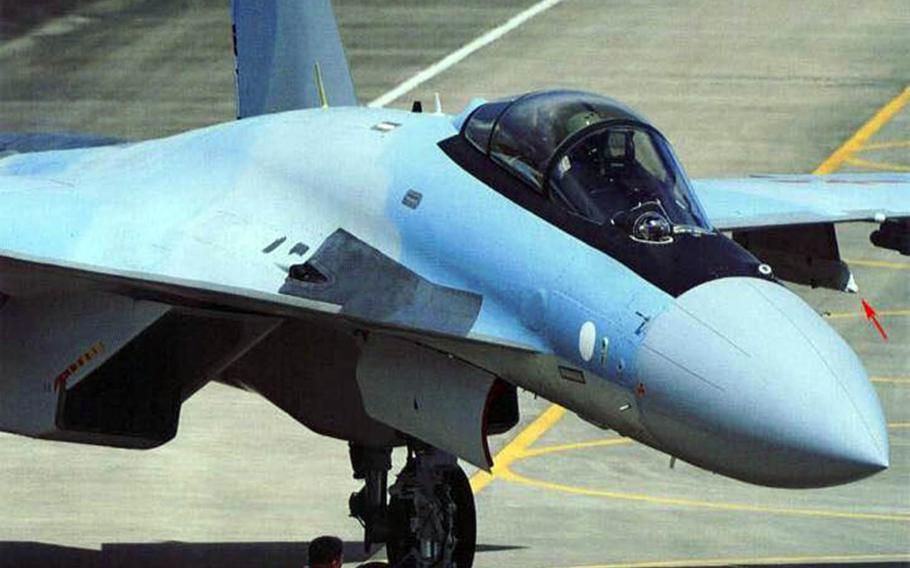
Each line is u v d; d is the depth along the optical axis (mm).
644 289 52031
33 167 71500
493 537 69375
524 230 55031
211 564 65188
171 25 177375
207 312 58312
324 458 79875
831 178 78188
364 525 63844
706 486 77812
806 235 72188
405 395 56750
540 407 89562
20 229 62062
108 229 61844
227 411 87125
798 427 48688
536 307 53750
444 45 173875
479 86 159750
